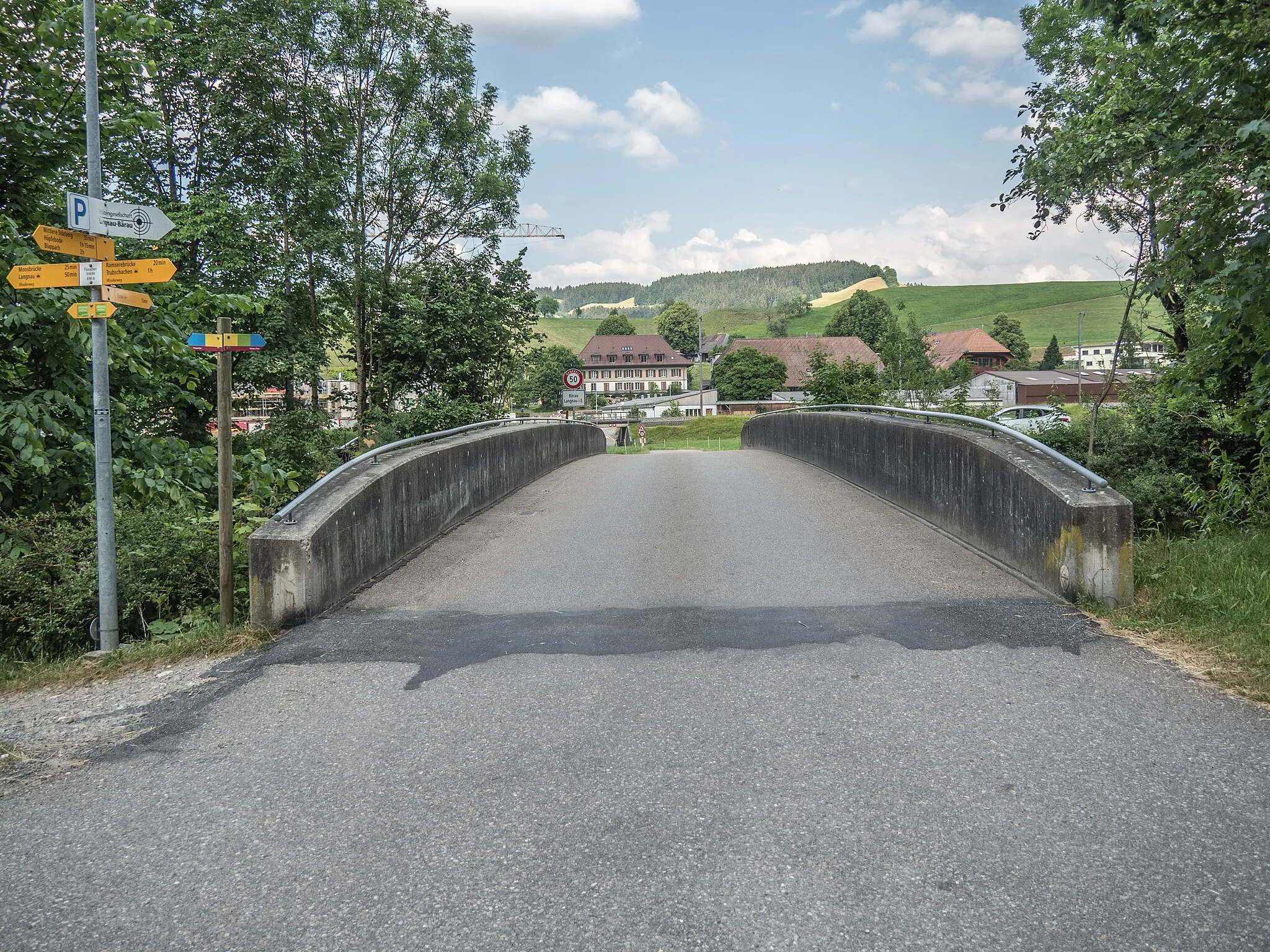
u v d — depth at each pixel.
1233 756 3.82
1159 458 10.71
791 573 7.68
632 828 3.36
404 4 24.02
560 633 6.11
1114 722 4.23
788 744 4.11
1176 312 10.48
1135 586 6.56
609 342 155.50
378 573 8.11
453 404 24.42
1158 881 2.89
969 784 3.63
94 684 5.66
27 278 6.63
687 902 2.85
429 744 4.28
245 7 21.28
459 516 11.09
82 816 3.65
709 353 145.12
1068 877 2.93
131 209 6.75
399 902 2.91
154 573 10.52
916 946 2.59
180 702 5.09
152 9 18.72
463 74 25.53
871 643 5.62
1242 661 4.88
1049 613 6.11
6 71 8.91
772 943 2.62
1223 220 5.81
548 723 4.49
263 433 19.39
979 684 4.80
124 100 10.09
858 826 3.31
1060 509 6.42
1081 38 9.73
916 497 10.47
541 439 17.91
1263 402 7.28
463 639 6.06
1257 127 5.07
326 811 3.60
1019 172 9.91
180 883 3.08
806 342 128.38
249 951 2.67
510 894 2.93
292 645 6.09
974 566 7.68
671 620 6.34
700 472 17.44
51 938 2.76
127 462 9.25
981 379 84.44
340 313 22.64
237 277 18.69
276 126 20.78
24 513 8.98
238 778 3.98
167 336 9.97
